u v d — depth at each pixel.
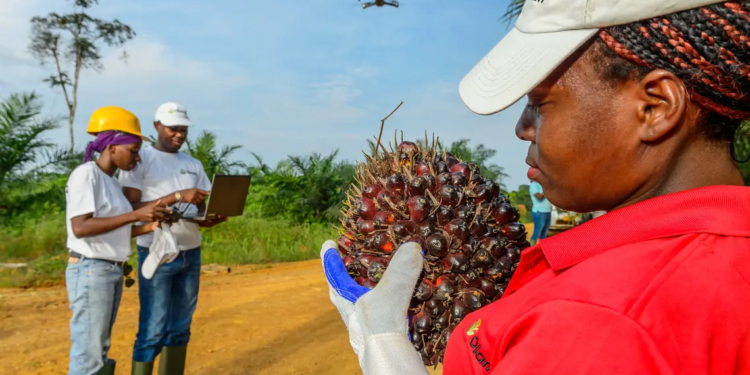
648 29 0.82
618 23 0.83
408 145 1.53
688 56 0.80
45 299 7.76
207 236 13.89
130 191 4.59
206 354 5.30
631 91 0.88
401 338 1.18
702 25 0.78
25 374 4.82
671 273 0.77
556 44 0.91
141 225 4.45
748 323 0.75
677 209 0.84
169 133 4.87
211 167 18.06
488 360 0.92
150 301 4.34
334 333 5.90
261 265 11.49
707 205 0.83
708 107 0.85
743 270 0.77
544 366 0.76
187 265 4.55
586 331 0.75
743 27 0.76
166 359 4.57
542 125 0.98
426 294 1.31
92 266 3.85
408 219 1.37
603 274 0.81
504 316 0.93
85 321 3.83
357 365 4.91
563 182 0.98
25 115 15.46
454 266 1.31
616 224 0.89
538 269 1.12
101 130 4.12
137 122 4.29
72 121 36.75
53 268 9.95
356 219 1.49
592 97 0.91
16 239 12.31
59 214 14.60
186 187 4.90
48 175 16.81
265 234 14.22
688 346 0.73
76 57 36.50
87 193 3.83
